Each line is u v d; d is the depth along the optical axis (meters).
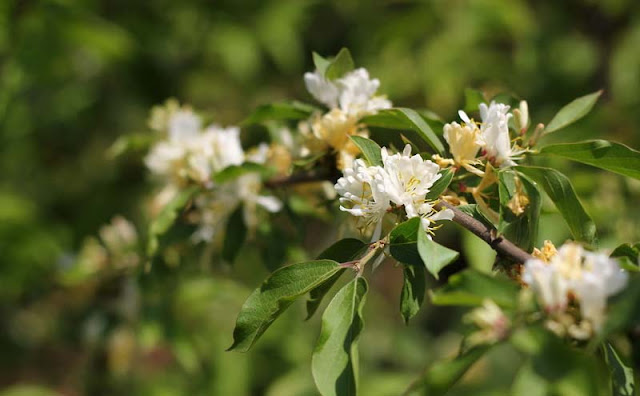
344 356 0.64
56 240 1.46
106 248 1.07
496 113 0.71
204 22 1.59
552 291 0.63
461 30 1.49
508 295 0.63
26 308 1.50
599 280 0.62
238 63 1.55
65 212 1.62
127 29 1.51
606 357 0.65
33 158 1.62
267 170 0.81
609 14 1.57
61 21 1.35
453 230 1.30
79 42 1.41
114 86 1.61
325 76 0.76
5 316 1.54
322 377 0.64
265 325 0.66
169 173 0.86
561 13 1.59
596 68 1.59
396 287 1.91
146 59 1.58
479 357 0.64
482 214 0.69
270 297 0.66
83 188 1.62
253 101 1.70
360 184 0.68
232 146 0.84
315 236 1.44
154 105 1.61
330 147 0.76
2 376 1.62
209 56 1.63
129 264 1.02
